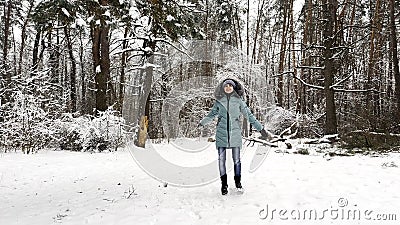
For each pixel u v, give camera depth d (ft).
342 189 19.72
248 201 18.01
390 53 88.69
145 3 28.22
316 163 30.27
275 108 65.00
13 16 85.30
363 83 85.25
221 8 92.43
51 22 35.40
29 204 20.04
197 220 15.46
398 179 22.11
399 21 81.87
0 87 51.37
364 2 84.23
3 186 24.84
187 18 44.42
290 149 43.21
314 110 80.74
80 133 45.57
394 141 44.75
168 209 17.24
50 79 64.08
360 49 93.81
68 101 68.69
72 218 16.71
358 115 72.33
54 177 27.76
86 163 34.14
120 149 46.39
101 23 28.81
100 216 16.67
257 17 101.76
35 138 44.75
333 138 50.06
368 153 38.91
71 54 85.30
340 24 65.87
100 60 50.57
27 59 93.97
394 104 78.79
